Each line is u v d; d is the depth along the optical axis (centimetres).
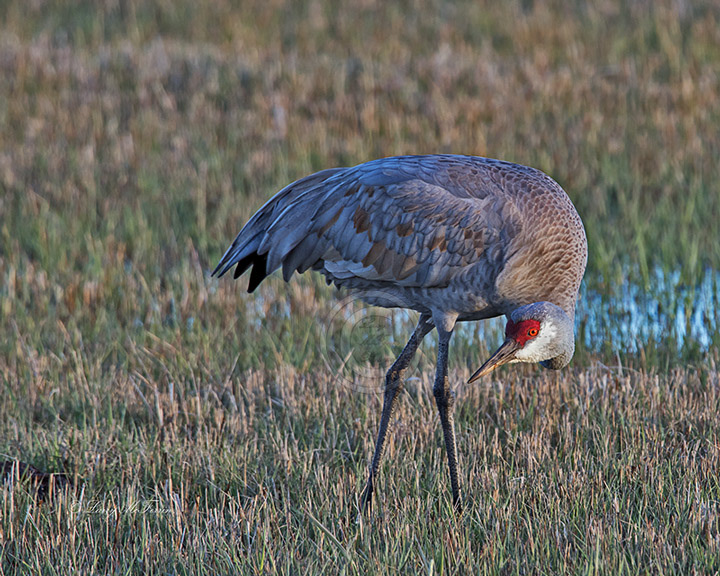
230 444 1021
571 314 946
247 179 1914
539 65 2595
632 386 1113
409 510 868
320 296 1416
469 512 852
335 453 995
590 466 924
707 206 1702
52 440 1016
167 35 3073
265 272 1034
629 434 991
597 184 1838
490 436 1041
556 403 1068
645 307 1381
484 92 2405
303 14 3231
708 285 1448
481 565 774
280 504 907
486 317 969
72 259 1583
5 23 3159
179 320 1376
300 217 976
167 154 2069
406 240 924
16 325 1317
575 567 757
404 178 934
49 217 1744
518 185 924
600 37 2820
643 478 891
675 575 748
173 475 962
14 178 1938
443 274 923
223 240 1644
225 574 769
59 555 800
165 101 2380
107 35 3094
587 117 2148
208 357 1238
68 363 1232
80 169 1991
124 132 2241
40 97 2428
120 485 941
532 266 906
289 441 1023
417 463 954
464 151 2011
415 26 3066
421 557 777
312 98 2436
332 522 855
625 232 1617
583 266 948
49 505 877
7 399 1147
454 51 2819
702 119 2139
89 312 1388
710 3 2970
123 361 1261
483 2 3228
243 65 2661
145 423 1089
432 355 1250
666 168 1867
